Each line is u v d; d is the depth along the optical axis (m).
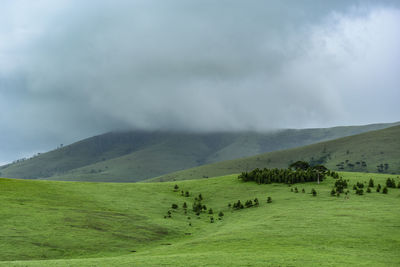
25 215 85.88
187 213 118.50
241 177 176.62
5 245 62.62
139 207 119.56
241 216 105.38
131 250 68.94
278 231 68.12
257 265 42.00
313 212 89.81
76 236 73.62
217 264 42.94
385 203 104.06
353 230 64.75
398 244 54.84
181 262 44.62
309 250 51.66
